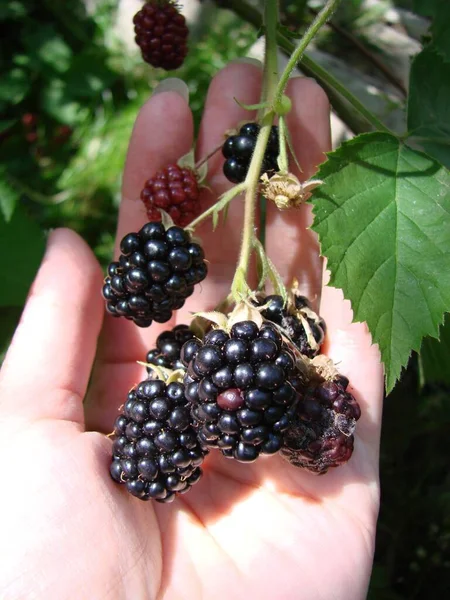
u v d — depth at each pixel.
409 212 0.13
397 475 0.20
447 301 0.12
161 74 0.30
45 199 0.29
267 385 0.10
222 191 0.17
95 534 0.12
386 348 0.12
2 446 0.13
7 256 0.19
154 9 0.17
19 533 0.11
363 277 0.12
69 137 0.31
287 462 0.14
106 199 0.29
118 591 0.12
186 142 0.17
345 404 0.12
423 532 0.19
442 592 0.19
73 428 0.13
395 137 0.13
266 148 0.14
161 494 0.12
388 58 0.24
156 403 0.12
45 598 0.11
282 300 0.13
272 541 0.13
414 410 0.19
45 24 0.33
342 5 0.25
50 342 0.14
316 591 0.13
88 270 0.15
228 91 0.17
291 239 0.16
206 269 0.13
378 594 0.18
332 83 0.15
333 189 0.13
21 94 0.31
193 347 0.11
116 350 0.17
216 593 0.12
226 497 0.14
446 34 0.16
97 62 0.31
